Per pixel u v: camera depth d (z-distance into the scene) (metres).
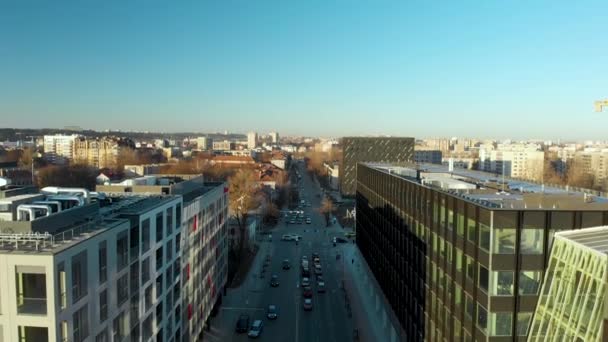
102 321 37.12
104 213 44.34
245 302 85.44
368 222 95.88
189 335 62.41
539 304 38.12
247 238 122.19
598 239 35.38
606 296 29.84
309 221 166.12
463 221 44.75
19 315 30.41
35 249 31.14
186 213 60.28
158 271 49.91
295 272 105.12
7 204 38.44
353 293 92.25
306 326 75.12
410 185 62.53
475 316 41.91
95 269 35.66
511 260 39.00
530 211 38.78
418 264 58.72
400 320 67.12
